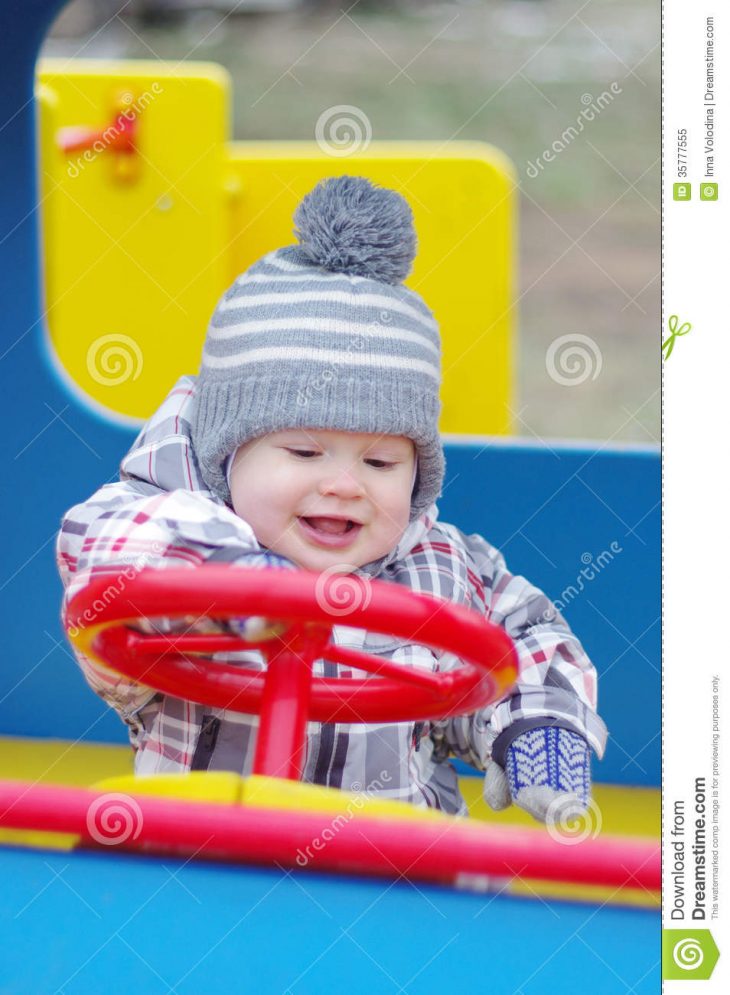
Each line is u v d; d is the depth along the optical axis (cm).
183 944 95
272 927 95
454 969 95
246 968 95
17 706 198
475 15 778
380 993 94
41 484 197
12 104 190
